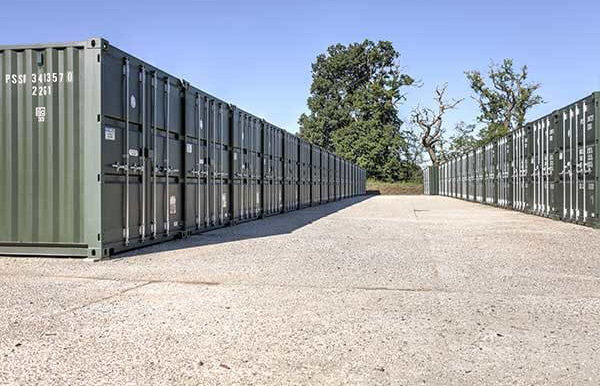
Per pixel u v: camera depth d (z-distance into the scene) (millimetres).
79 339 3934
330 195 32219
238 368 3383
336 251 8648
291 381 3184
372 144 58781
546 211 16109
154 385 3113
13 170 7609
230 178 13445
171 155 9734
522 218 16062
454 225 13648
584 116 12766
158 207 9227
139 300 5148
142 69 8508
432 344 3873
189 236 10672
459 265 7305
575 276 6508
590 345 3857
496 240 10195
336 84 63812
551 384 3162
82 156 7465
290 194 21016
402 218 16438
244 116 14531
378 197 44094
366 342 3908
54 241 7570
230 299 5215
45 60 7504
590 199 12523
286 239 10320
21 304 4969
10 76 7574
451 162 43875
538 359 3570
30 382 3146
